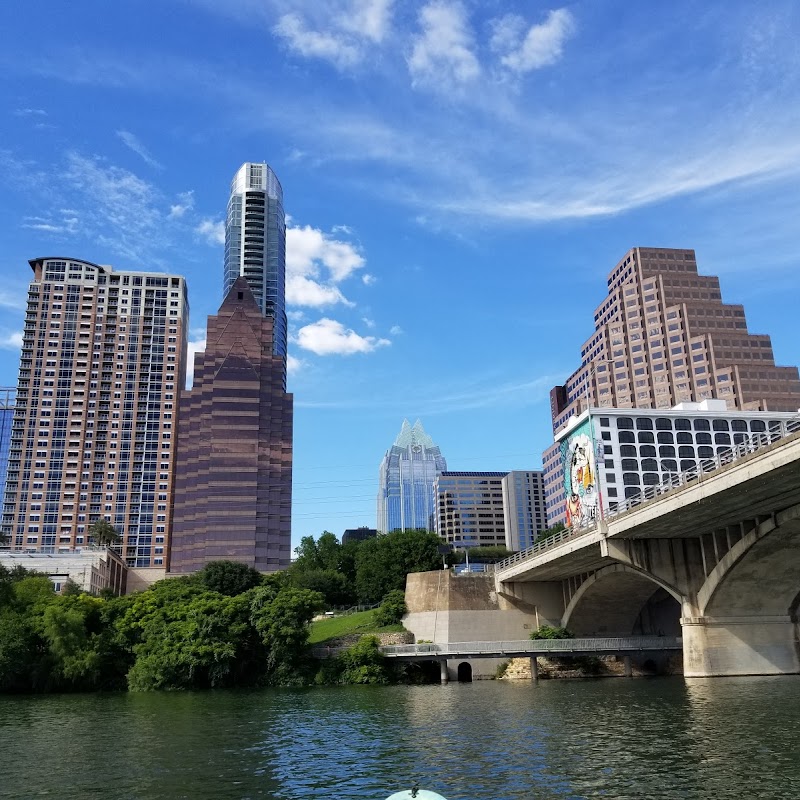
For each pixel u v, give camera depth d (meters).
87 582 181.38
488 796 29.39
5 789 32.69
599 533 74.06
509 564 105.56
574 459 196.38
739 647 72.12
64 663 85.75
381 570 137.25
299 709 61.06
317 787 31.92
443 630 103.88
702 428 191.75
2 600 92.38
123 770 36.19
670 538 73.88
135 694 81.81
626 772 32.16
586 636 104.69
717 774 31.12
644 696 60.03
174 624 90.44
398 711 57.59
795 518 58.00
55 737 47.47
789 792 28.11
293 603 92.75
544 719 49.31
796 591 72.25
